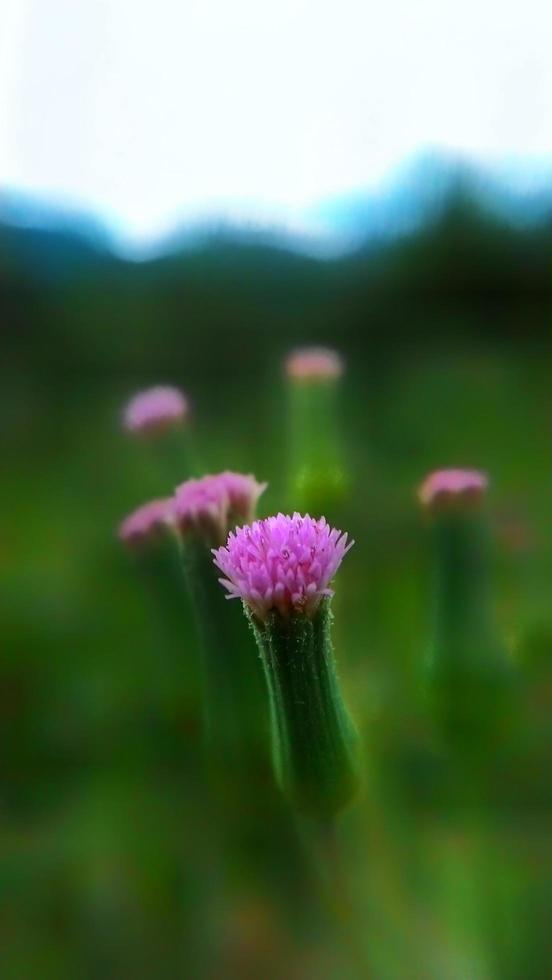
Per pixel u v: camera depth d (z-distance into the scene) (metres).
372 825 0.11
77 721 0.14
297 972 0.12
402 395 0.21
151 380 0.27
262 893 0.12
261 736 0.11
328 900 0.11
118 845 0.13
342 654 0.12
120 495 0.19
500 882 0.11
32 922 0.13
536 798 0.12
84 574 0.16
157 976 0.12
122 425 0.14
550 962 0.11
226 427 0.21
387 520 0.15
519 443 0.19
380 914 0.11
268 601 0.10
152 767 0.13
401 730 0.12
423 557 0.14
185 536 0.11
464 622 0.11
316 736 0.10
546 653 0.13
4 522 0.18
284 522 0.10
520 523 0.15
